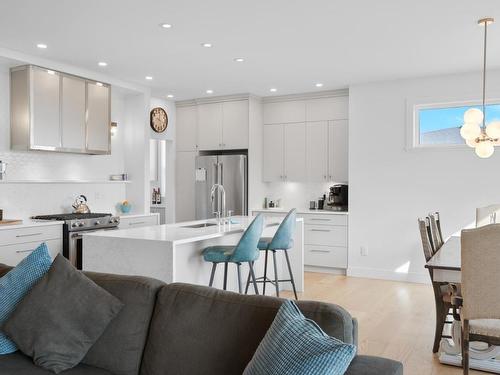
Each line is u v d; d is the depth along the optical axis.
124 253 3.44
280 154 7.02
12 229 4.48
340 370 1.39
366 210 6.17
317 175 6.73
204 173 7.05
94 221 5.31
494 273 2.45
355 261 6.25
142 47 4.58
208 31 4.10
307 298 5.05
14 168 5.15
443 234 5.70
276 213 6.74
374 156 6.11
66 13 3.67
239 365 1.78
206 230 3.91
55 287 2.23
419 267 5.84
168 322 2.01
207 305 1.98
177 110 7.52
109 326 2.14
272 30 4.08
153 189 8.16
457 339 3.19
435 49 4.63
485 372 3.07
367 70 5.48
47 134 5.05
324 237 6.45
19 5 3.50
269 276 5.12
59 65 5.15
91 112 5.57
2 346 2.20
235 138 6.93
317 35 4.20
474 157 5.54
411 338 3.74
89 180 6.04
